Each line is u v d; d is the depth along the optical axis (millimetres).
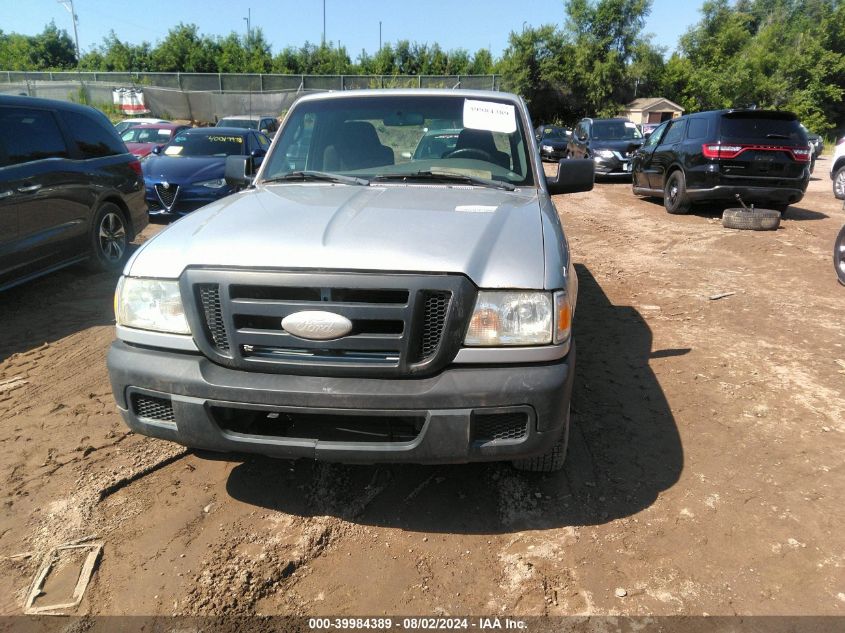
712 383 3924
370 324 2180
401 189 3146
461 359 2197
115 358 2420
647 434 3297
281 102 27578
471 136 3559
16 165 5102
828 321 5109
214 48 46156
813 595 2189
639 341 4688
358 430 2289
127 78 28984
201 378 2248
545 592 2211
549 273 2271
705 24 51812
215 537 2482
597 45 45781
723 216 9344
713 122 9773
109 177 6328
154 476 2898
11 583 2227
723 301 5688
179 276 2307
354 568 2328
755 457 3074
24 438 3221
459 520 2604
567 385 2256
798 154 9375
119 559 2350
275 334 2195
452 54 48781
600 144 16109
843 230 6109
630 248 8094
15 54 54875
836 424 3400
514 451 2262
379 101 3740
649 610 2129
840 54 45812
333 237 2279
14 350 4465
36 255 5273
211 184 9047
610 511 2658
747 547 2432
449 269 2150
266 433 2363
